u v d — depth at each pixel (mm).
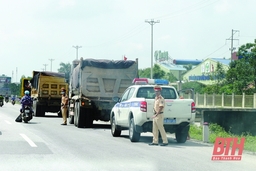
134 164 15852
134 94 24641
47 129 31047
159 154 18844
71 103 39250
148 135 29156
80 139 24328
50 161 16078
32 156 17203
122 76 35531
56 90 52375
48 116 54031
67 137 25250
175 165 15875
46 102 52250
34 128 31500
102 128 34875
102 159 16844
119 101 27234
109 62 35344
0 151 18469
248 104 72312
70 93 41000
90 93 35000
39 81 51875
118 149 20188
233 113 32750
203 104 83125
